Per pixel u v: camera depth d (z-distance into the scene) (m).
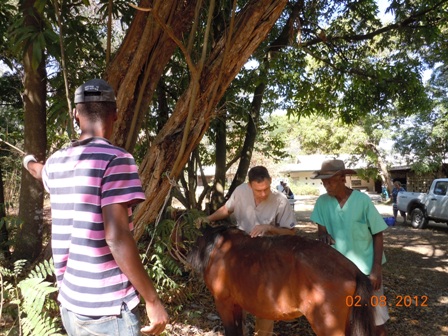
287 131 27.67
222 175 7.41
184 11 3.00
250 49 2.78
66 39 3.88
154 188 2.84
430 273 6.97
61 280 1.67
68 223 1.60
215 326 4.09
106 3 4.39
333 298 2.45
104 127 1.74
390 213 17.14
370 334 2.36
